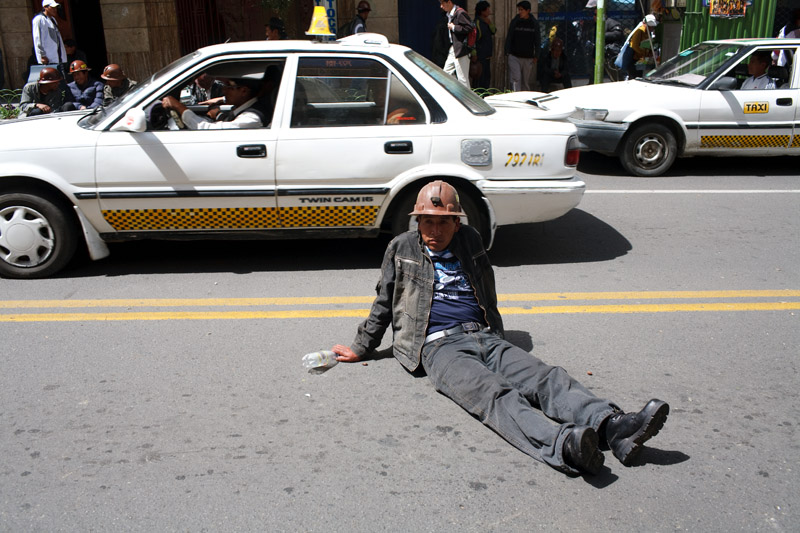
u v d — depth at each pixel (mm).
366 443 3393
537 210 5668
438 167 5465
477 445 3377
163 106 5441
